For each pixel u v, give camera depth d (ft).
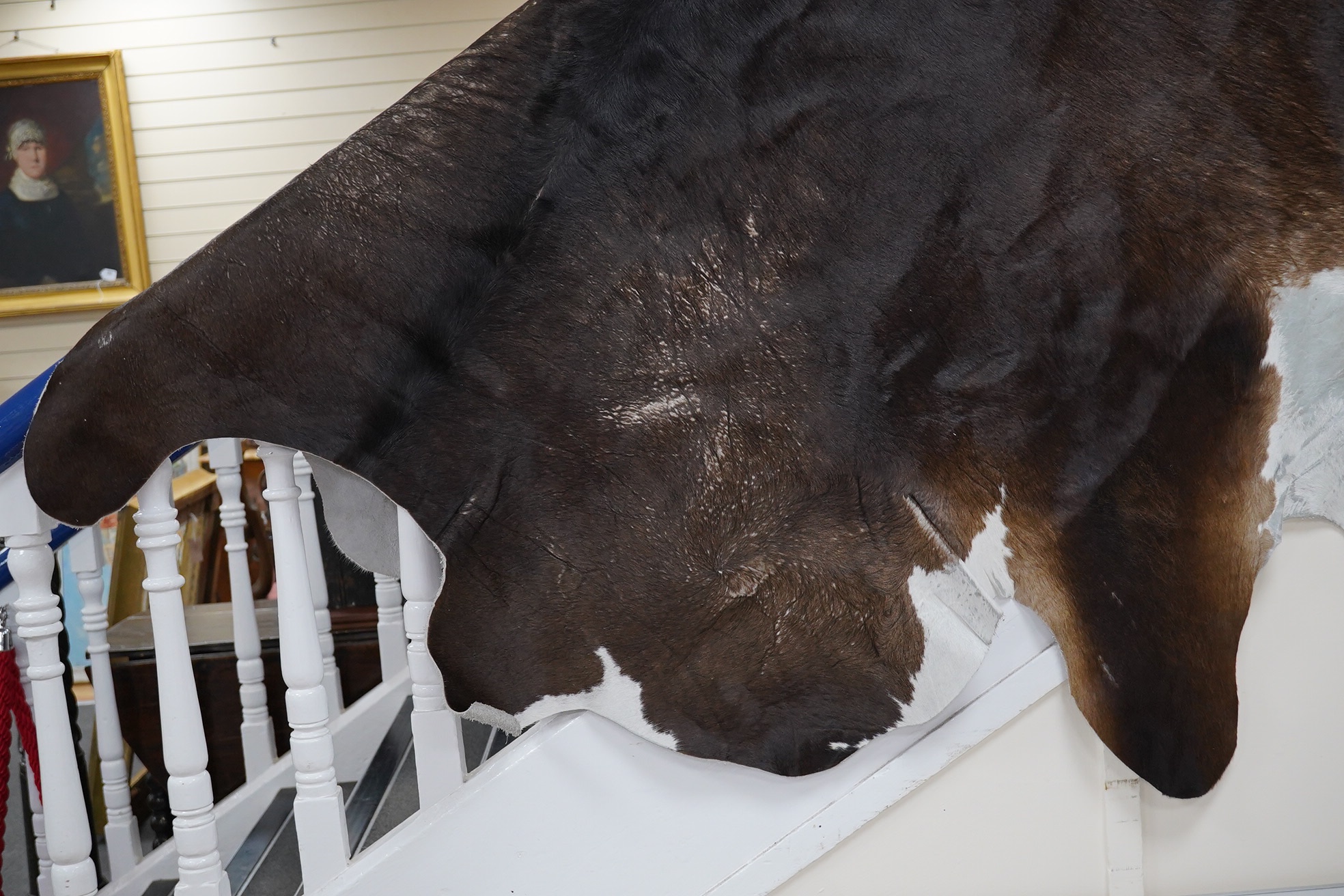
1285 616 3.71
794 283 3.44
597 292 3.43
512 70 3.34
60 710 4.09
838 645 3.54
